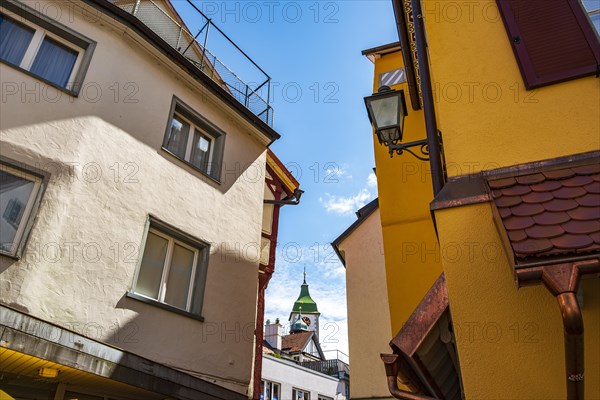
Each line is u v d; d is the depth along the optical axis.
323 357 47.31
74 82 7.25
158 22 9.41
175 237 7.99
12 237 5.74
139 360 6.36
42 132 6.43
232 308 8.48
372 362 9.15
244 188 9.88
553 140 3.26
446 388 4.29
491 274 2.88
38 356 5.12
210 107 9.78
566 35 3.65
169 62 8.92
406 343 3.04
